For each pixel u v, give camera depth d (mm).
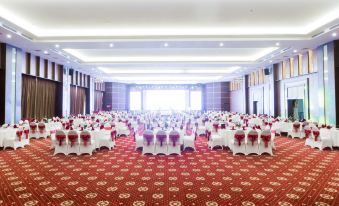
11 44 9742
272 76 15117
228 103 25109
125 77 21938
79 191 4375
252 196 4145
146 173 5496
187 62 14094
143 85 27625
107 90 25516
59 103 14961
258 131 7609
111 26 8539
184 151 8062
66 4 6809
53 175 5309
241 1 6648
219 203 3867
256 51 12492
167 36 9219
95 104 23016
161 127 9477
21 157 7039
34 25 8422
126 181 4938
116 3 6754
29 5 6859
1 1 6602
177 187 4598
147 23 8242
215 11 7289
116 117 15273
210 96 26219
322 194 4203
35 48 10492
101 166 6094
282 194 4219
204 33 9203
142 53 12922
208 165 6215
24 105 12031
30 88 12469
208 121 12008
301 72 12266
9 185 4664
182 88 27500
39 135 10711
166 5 6883
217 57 14016
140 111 25891
